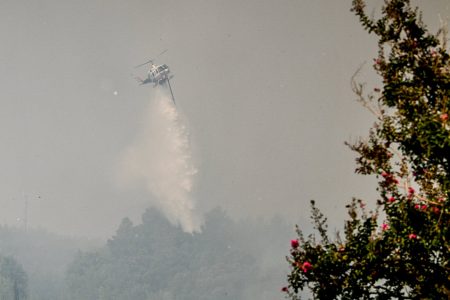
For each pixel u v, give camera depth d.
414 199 14.53
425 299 13.89
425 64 14.89
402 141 14.80
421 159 14.70
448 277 13.79
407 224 14.16
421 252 14.09
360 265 14.45
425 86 15.14
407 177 14.84
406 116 14.84
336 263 14.52
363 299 14.41
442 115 13.89
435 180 14.52
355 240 14.78
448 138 13.39
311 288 14.81
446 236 13.63
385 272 14.32
